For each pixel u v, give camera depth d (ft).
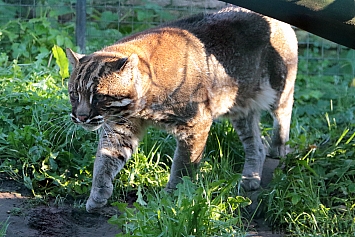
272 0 12.82
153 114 16.62
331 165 18.26
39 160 18.39
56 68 24.41
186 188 15.35
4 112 20.24
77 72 15.69
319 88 28.14
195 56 17.21
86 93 15.48
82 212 16.69
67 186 17.69
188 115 16.90
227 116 19.40
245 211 17.26
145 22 29.94
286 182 17.51
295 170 17.85
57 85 22.63
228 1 13.15
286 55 19.79
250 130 19.65
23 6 29.81
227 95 18.31
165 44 16.96
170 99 16.57
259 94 19.54
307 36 30.17
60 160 18.63
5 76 22.52
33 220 15.58
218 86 17.81
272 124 24.20
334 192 17.63
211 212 14.88
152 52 16.66
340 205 16.89
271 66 19.52
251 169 19.20
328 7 12.66
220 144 20.42
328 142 21.61
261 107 19.93
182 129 17.06
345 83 28.35
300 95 27.14
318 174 17.90
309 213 16.49
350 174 17.79
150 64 16.37
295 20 13.16
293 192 17.03
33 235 14.93
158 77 16.38
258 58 18.97
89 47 28.12
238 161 20.65
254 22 18.95
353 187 17.08
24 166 18.20
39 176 17.74
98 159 16.79
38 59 24.53
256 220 17.07
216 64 17.70
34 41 27.58
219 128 20.80
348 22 12.78
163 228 13.70
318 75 29.22
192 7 30.53
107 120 16.22
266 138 22.63
